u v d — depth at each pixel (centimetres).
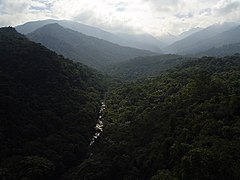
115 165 8931
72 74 17225
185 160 6612
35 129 10731
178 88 14475
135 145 9719
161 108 11750
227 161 6247
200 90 11350
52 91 13438
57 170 9438
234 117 8212
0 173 8169
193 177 6322
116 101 16662
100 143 11231
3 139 9569
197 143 7375
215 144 6925
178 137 8350
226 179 6122
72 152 10294
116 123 12788
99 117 14612
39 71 13975
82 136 11425
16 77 12769
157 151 8594
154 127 10238
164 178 6888
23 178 8131
